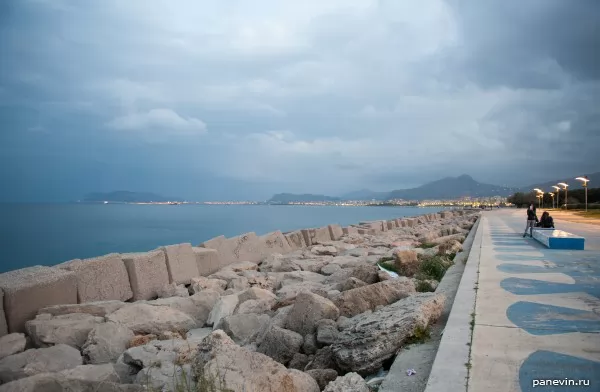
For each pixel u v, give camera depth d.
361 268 10.68
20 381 4.91
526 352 5.05
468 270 10.66
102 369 5.59
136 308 8.19
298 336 6.58
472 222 39.16
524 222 34.50
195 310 9.30
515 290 8.30
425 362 5.19
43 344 7.11
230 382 4.50
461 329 5.89
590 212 65.56
